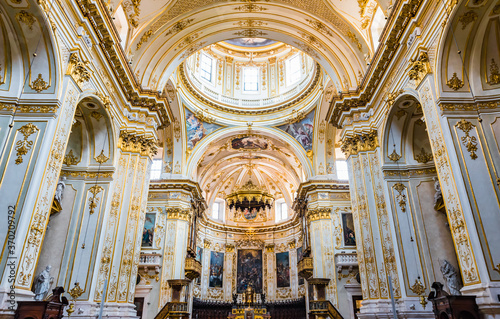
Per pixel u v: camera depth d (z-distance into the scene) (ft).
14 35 22.91
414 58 27.55
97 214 32.48
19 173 20.98
